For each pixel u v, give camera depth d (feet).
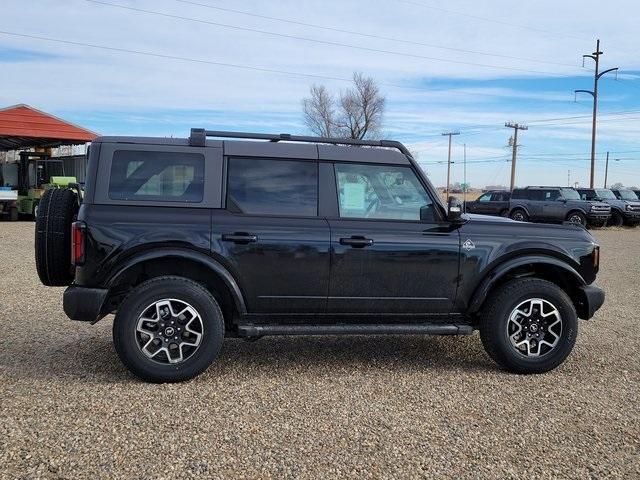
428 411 13.69
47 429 12.13
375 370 16.71
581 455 11.61
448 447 11.81
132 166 15.49
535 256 16.92
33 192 79.51
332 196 16.24
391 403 14.14
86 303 14.73
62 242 15.53
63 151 110.42
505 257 16.74
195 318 15.14
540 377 16.43
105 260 14.78
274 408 13.64
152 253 14.98
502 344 16.43
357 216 16.34
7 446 11.34
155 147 15.65
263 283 15.60
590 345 19.94
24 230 62.03
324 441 11.94
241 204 15.76
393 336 20.59
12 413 12.92
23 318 21.66
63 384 14.84
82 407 13.35
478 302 16.52
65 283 16.11
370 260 15.98
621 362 17.98
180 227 15.15
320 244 15.72
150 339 15.01
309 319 16.16
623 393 15.20
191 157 15.78
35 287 27.61
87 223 14.84
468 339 20.40
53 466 10.62
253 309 15.76
